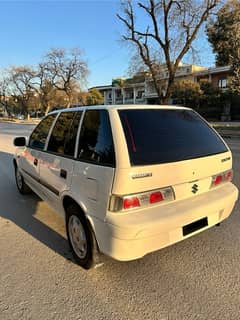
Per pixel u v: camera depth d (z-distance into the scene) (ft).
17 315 7.41
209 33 76.79
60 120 11.78
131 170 7.77
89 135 9.33
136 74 75.66
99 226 8.36
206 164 9.48
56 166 10.93
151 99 161.99
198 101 113.09
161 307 7.59
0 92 234.17
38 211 14.94
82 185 9.04
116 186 7.78
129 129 8.44
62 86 175.63
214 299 7.84
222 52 76.18
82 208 8.98
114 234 7.86
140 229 7.73
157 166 8.18
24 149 15.80
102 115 9.02
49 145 12.10
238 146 39.19
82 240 9.44
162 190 8.36
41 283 8.77
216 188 10.07
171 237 8.53
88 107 9.98
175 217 8.30
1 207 15.58
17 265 9.82
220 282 8.57
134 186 7.82
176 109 10.44
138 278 8.92
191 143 9.52
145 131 8.70
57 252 10.67
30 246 11.18
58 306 7.72
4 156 33.06
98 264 9.17
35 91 194.08
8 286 8.65
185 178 8.86
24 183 17.10
